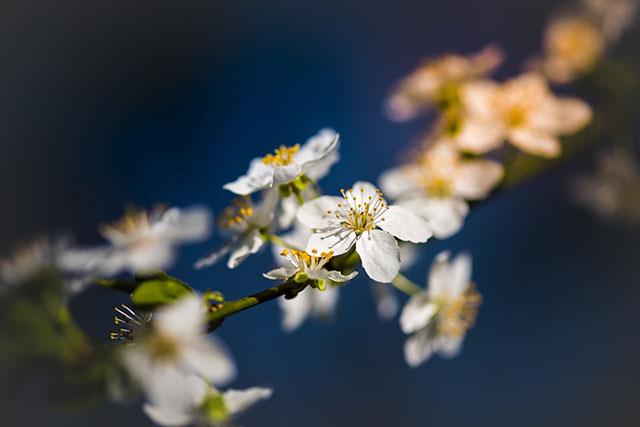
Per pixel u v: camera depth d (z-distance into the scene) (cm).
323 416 58
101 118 69
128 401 34
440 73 41
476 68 41
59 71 71
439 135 41
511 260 62
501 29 68
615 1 46
